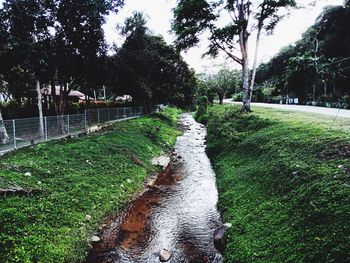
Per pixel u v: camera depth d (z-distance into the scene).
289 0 23.84
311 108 32.22
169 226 10.95
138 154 19.70
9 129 14.19
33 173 11.36
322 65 47.78
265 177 11.34
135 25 33.28
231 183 13.56
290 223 7.70
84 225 9.65
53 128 17.92
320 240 6.34
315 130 13.19
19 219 8.16
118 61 27.27
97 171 14.20
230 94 108.44
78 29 20.33
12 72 22.95
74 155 15.05
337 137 11.14
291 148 12.12
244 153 16.47
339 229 6.21
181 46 28.20
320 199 7.52
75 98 50.19
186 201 13.48
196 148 26.52
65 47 19.81
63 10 19.44
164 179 17.11
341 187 7.50
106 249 9.12
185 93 57.34
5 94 33.31
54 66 19.95
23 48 17.34
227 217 10.59
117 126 26.94
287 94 58.59
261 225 8.52
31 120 15.70
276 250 7.05
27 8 17.44
